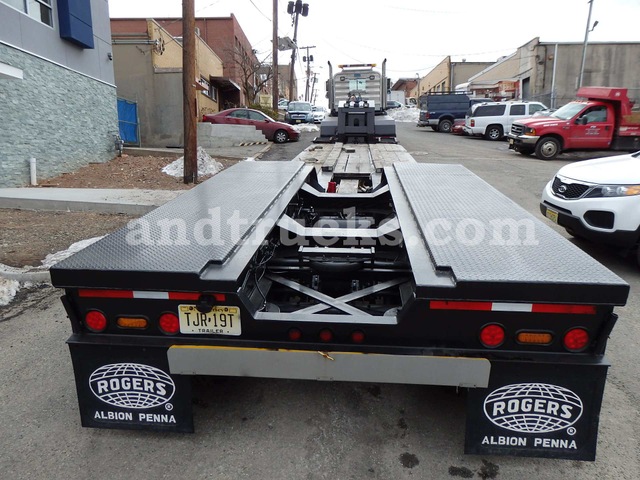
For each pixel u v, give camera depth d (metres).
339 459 2.63
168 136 19.27
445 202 3.67
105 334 2.56
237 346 2.46
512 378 2.36
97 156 13.66
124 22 29.75
